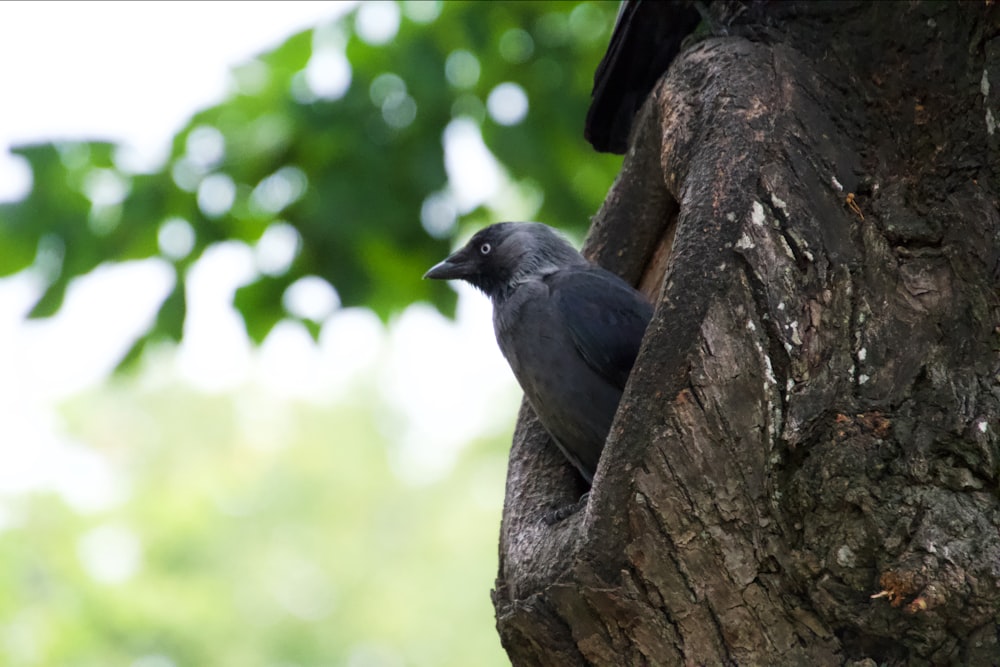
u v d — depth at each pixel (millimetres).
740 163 6590
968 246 6176
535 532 7156
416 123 13359
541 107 13719
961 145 6523
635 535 6082
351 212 13047
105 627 18922
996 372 5859
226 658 19781
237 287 13375
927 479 5617
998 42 6555
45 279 13117
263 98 13352
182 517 21781
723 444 6043
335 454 24609
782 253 6320
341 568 22688
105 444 23500
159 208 13148
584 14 13891
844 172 6727
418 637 21625
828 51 7258
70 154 13094
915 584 5418
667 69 8156
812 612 5770
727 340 6164
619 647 6168
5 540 19297
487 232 10039
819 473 5719
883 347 6070
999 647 5371
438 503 23688
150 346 13297
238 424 24750
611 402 8234
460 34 13516
